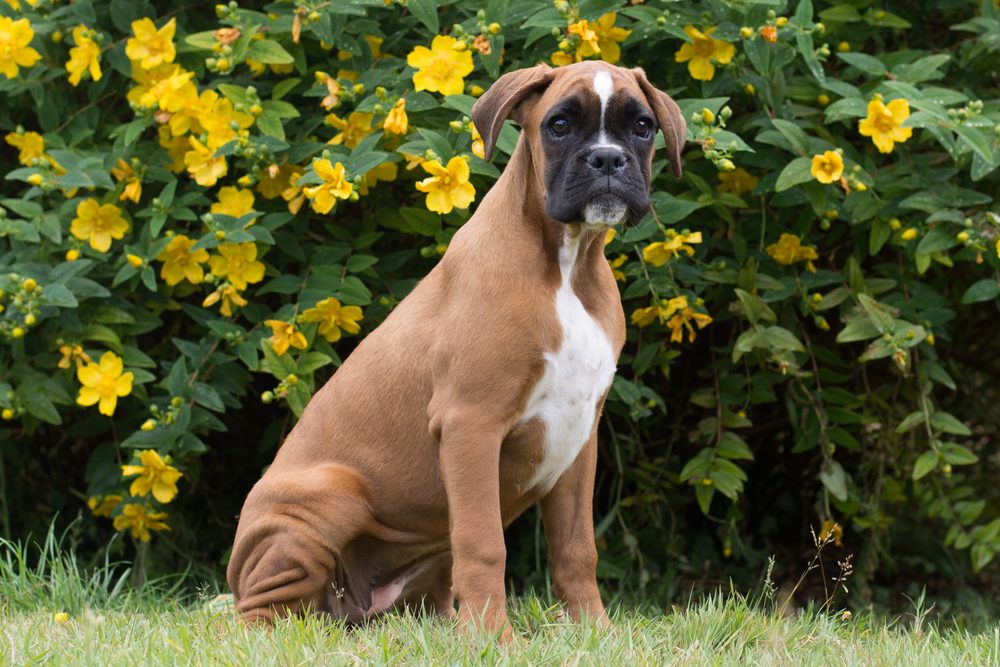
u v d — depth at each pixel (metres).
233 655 3.55
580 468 4.38
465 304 4.06
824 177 5.11
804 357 6.03
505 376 3.97
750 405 6.72
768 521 7.76
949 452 5.79
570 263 4.11
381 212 5.75
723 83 5.59
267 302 5.98
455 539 3.97
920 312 5.87
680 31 5.20
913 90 5.12
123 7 5.71
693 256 5.76
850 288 5.76
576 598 4.38
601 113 3.96
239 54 5.23
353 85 5.38
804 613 4.63
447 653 3.60
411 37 5.80
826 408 6.14
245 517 4.44
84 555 6.90
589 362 4.11
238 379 5.79
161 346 6.26
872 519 6.40
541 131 4.01
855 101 5.19
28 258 5.62
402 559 4.52
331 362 5.47
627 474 6.58
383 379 4.36
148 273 5.39
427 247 5.66
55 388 5.65
